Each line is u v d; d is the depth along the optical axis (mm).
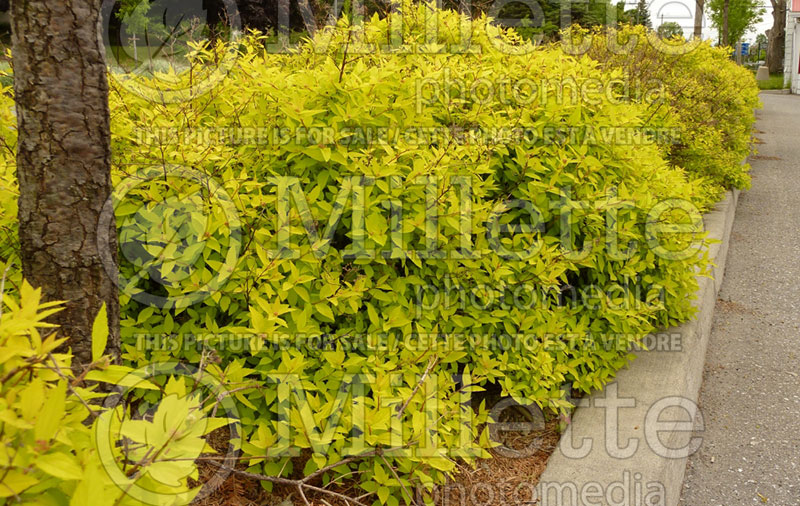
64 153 1713
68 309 1787
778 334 4512
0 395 1165
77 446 1246
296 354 2338
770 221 7383
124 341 2434
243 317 2393
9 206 2229
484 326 2924
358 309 2678
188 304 2350
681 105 7262
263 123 2641
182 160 2420
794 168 10227
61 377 1220
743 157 8969
